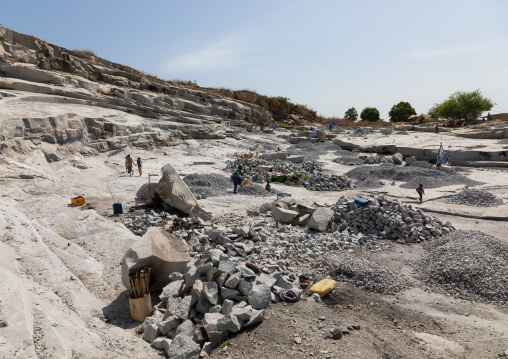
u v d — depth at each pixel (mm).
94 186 19312
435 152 31844
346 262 10055
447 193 20156
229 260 7953
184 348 6141
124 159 27141
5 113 21641
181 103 47188
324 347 6195
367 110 93062
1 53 33312
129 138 29875
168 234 9391
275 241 11805
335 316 7410
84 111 30094
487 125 53500
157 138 33156
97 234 11742
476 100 61250
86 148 25266
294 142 47562
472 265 9523
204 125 41562
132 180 21625
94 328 6770
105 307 7977
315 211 13562
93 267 9664
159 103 42562
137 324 7535
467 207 17391
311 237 12422
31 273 8266
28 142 20969
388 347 6387
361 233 13031
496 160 29438
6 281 6648
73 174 21344
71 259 9852
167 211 15516
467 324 7547
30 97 28391
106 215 14500
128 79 46594
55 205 14242
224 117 52812
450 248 10773
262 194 20391
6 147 19234
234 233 11680
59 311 6699
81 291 8203
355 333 6746
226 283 7469
